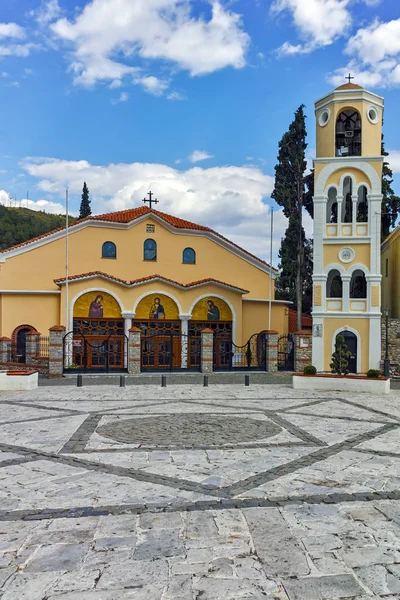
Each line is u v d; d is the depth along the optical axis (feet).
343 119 110.11
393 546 23.67
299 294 142.51
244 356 127.75
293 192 144.87
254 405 66.03
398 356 106.83
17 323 116.57
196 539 24.30
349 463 37.63
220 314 126.93
